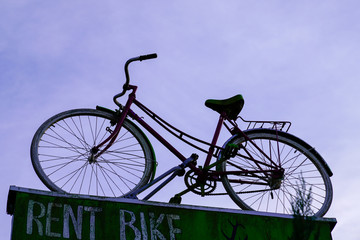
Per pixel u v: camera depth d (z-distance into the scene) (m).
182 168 6.46
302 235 4.54
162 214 5.45
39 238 5.04
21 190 5.21
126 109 6.64
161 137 6.67
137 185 6.33
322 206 6.67
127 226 5.30
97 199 5.36
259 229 5.59
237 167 6.74
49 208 5.20
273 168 6.77
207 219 5.52
